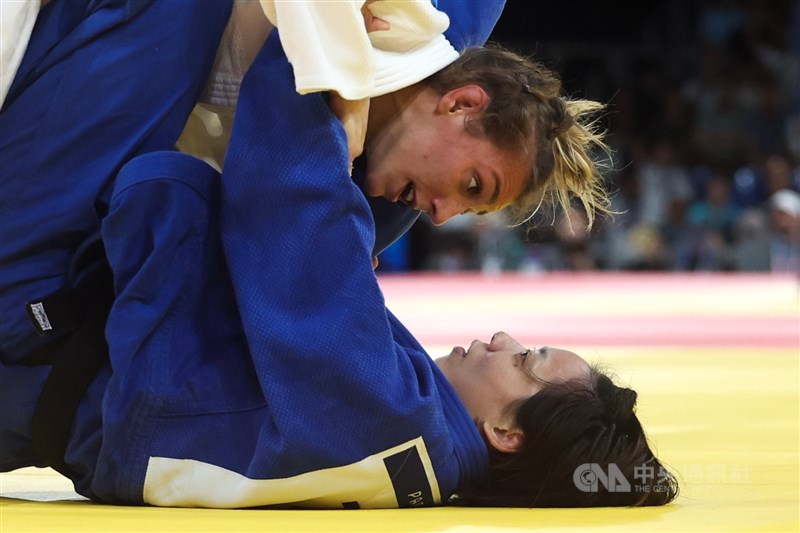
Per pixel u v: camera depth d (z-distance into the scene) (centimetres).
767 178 4575
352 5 675
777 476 866
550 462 712
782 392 1472
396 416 668
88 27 723
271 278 672
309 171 677
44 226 716
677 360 1888
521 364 737
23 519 646
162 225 689
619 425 724
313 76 667
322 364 657
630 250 4659
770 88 4956
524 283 4172
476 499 725
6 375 718
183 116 744
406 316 2777
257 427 693
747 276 4491
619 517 684
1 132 717
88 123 718
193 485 689
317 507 702
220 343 708
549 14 4912
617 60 4919
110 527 621
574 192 793
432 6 745
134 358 684
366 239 682
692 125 4900
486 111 723
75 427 716
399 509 702
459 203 748
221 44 772
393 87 711
